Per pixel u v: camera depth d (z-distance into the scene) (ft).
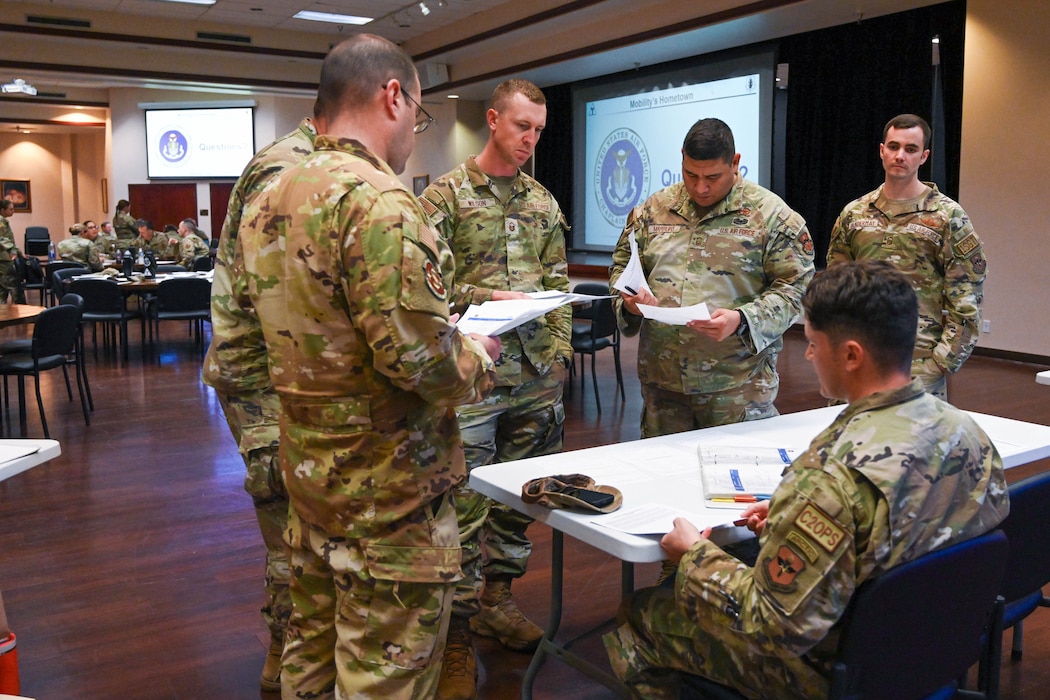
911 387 4.54
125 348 25.59
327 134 5.11
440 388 4.78
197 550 11.09
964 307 9.99
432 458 5.02
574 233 38.93
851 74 27.50
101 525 12.01
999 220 24.06
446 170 43.47
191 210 49.70
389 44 5.18
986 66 23.84
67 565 10.57
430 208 8.01
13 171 69.31
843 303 4.54
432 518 5.02
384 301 4.54
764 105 29.25
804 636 4.24
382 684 4.93
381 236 4.57
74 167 70.54
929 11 25.14
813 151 29.07
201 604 9.47
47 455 6.32
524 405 8.20
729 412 8.24
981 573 4.78
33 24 33.78
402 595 4.94
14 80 39.27
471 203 8.11
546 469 6.43
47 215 70.74
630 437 16.48
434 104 43.34
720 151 7.68
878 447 4.34
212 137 48.80
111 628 8.89
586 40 31.63
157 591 9.82
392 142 5.21
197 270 35.86
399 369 4.58
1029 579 5.95
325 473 4.91
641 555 5.00
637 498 5.78
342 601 5.03
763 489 5.81
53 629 8.87
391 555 4.88
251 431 6.48
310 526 5.10
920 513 4.35
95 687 7.75
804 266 8.11
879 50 26.55
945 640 4.84
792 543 4.30
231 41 37.29
